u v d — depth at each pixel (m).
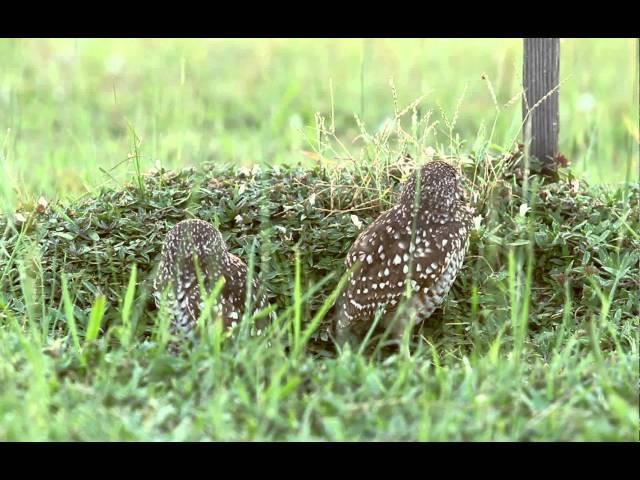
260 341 9.74
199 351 9.20
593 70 22.83
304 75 23.42
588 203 12.72
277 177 13.27
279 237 12.23
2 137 16.22
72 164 17.31
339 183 12.84
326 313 11.81
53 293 11.44
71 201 13.48
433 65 24.22
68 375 9.00
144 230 12.40
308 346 11.51
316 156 13.70
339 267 11.99
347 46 25.64
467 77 23.03
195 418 8.32
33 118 20.02
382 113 21.20
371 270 11.19
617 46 24.77
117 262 12.05
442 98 21.52
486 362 9.28
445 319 11.62
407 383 8.78
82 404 8.41
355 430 8.13
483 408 8.27
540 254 12.11
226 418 8.25
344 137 20.11
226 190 12.95
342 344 11.31
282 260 12.06
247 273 11.05
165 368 8.95
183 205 12.77
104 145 18.02
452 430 8.07
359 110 21.28
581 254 12.04
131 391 8.57
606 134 19.06
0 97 20.28
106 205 12.81
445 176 11.19
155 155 15.19
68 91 21.66
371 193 12.72
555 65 13.31
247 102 21.86
